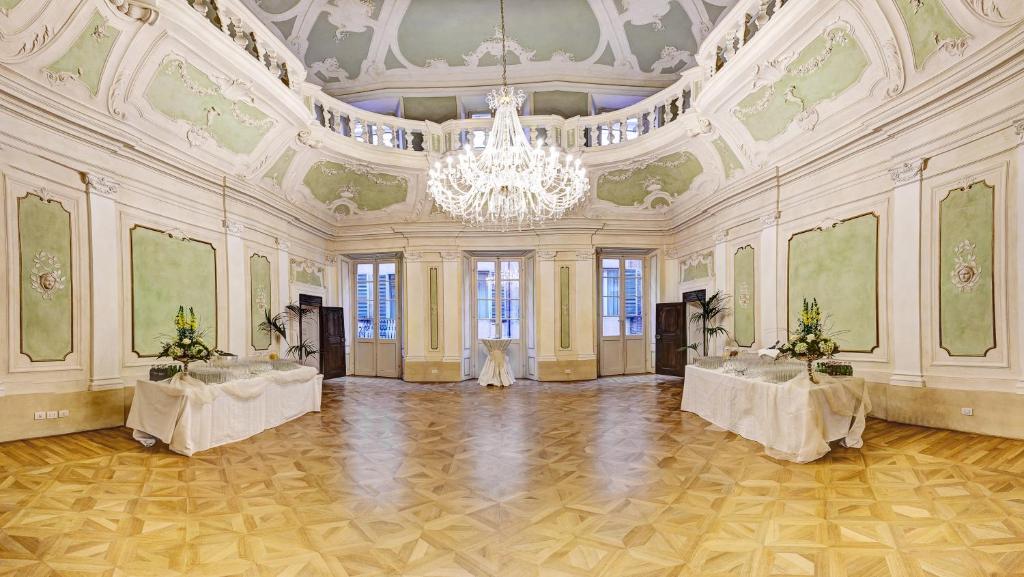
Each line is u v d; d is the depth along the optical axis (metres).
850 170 5.57
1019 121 3.99
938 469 3.63
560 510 3.14
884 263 5.17
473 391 8.46
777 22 5.12
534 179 5.83
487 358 9.62
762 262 6.93
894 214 5.03
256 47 6.12
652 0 8.27
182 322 4.98
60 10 4.27
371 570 2.41
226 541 2.72
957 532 2.66
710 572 2.35
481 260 10.58
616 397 7.66
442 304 9.91
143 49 4.93
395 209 9.75
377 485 3.64
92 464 4.07
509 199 6.09
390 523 2.96
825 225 5.90
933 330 4.67
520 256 10.55
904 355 4.90
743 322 7.46
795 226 6.38
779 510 3.06
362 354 10.75
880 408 5.14
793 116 6.01
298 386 6.26
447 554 2.57
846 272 5.61
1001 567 2.31
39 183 4.60
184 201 6.26
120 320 5.38
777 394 4.38
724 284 7.95
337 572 2.39
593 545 2.65
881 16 4.58
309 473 3.92
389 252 10.23
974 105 4.31
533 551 2.59
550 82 9.55
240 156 6.87
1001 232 4.16
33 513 3.06
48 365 4.67
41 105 4.49
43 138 4.61
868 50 4.85
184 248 6.24
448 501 3.31
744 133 6.77
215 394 4.75
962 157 4.44
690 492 3.42
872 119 5.08
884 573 2.29
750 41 5.52
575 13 8.61
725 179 7.72
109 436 4.85
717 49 6.63
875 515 2.93
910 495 3.20
